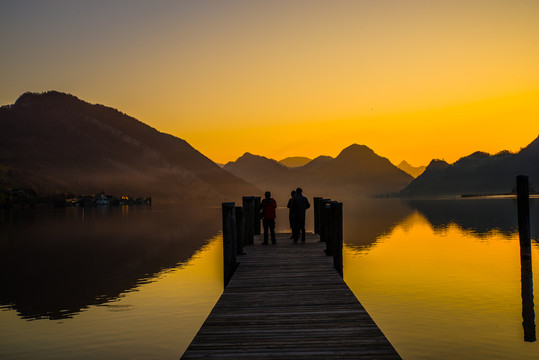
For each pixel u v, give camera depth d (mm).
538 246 33031
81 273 26781
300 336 7008
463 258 28281
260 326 7535
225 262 12391
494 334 13148
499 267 24562
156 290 20781
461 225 56562
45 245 43750
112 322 15609
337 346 6562
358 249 34500
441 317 15000
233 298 9445
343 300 9125
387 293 18703
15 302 19438
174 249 37688
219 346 6621
